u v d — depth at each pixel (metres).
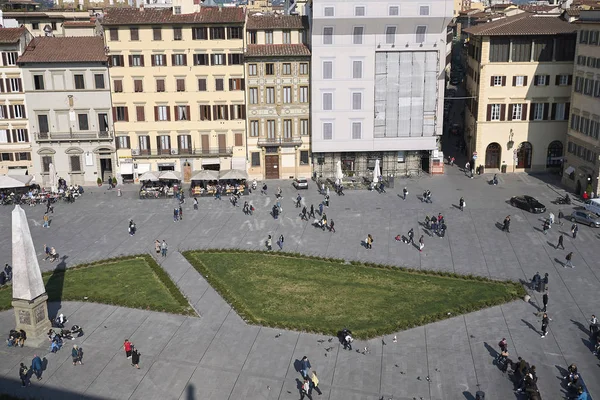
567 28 106.94
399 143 109.75
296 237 84.81
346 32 103.75
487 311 64.69
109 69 104.50
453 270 74.12
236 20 102.94
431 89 107.88
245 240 84.06
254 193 103.69
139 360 56.50
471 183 107.31
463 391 52.16
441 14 102.81
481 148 112.12
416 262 76.44
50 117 105.56
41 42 106.06
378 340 59.50
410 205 96.44
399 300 67.00
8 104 104.38
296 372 54.84
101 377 54.31
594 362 55.78
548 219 87.81
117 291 69.38
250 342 59.31
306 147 110.00
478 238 83.25
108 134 106.69
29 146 106.50
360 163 111.62
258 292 69.19
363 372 54.72
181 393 52.12
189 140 108.62
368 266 75.62
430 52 106.06
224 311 65.06
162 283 71.44
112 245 82.94
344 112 107.62
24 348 58.91
